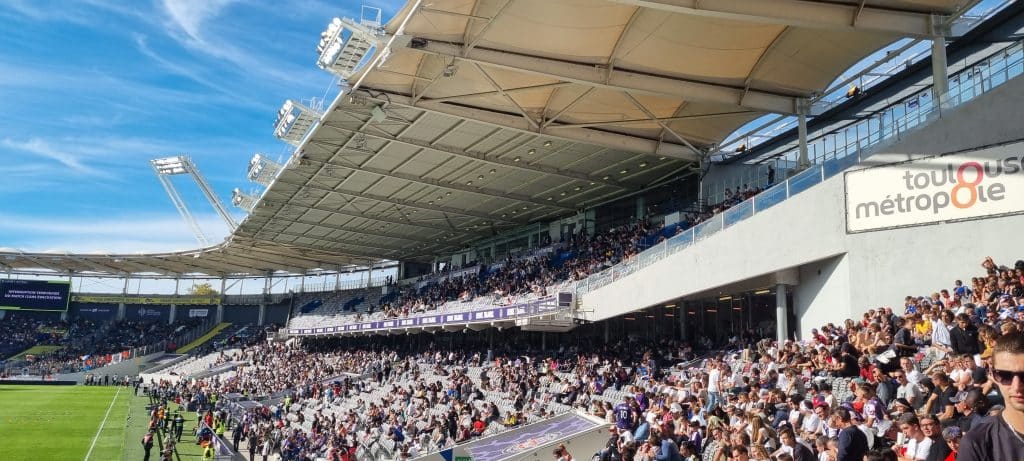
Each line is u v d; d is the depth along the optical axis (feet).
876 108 101.76
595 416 63.72
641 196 153.58
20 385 250.16
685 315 104.27
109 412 167.84
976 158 59.88
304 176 148.56
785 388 55.36
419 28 78.79
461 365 149.69
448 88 96.99
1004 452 10.59
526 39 82.53
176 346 300.61
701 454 47.29
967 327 41.32
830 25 70.95
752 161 121.29
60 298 304.30
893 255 64.18
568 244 163.94
